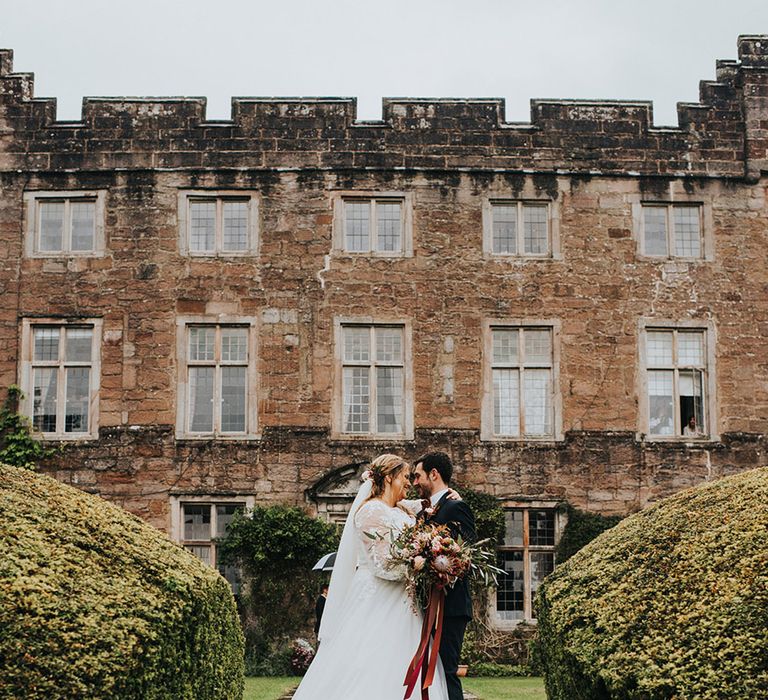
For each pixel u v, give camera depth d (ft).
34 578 24.40
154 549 30.94
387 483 28.78
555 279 73.77
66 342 72.69
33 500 30.22
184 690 27.20
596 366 73.20
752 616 24.53
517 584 71.15
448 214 74.13
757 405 73.51
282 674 66.64
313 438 71.56
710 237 74.79
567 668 29.25
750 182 75.36
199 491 71.05
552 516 72.13
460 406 72.33
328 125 74.54
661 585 27.99
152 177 73.97
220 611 32.73
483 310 73.31
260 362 72.33
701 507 31.94
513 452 72.02
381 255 73.51
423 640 26.09
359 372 72.64
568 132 75.15
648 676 24.25
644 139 75.31
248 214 73.97
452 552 26.35
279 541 69.62
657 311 73.92
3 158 74.02
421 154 74.49
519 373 73.05
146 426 71.56
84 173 73.92
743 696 22.36
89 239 73.87
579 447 72.28
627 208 74.69
